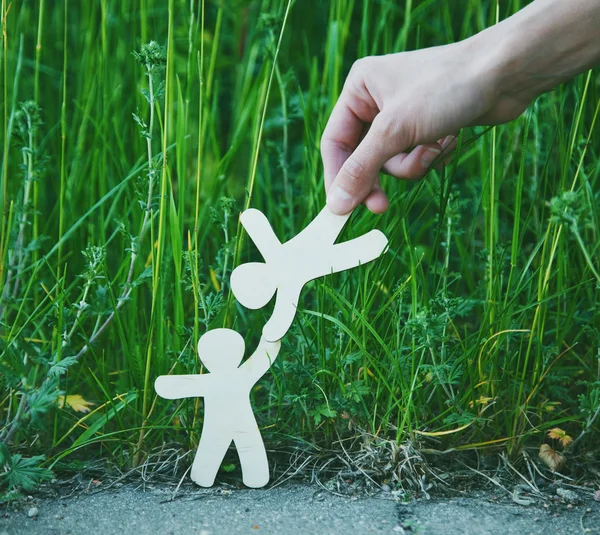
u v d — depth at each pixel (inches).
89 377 27.5
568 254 28.9
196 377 25.1
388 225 28.6
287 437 26.6
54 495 24.8
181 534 23.2
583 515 24.2
